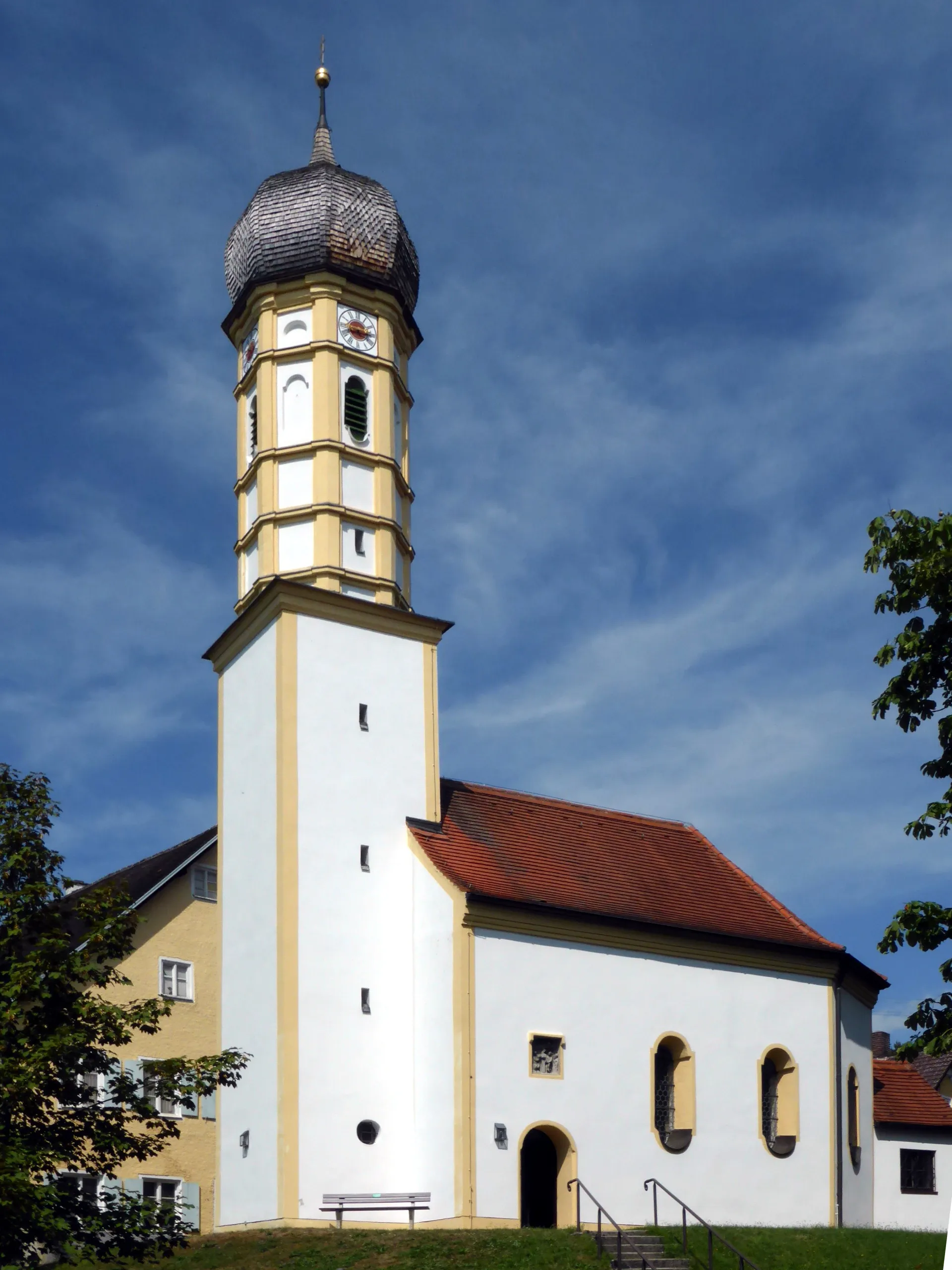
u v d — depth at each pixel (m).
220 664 45.12
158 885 48.38
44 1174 30.03
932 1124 49.34
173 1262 34.94
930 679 26.66
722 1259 33.53
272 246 45.28
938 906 25.88
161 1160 46.06
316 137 47.84
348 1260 33.41
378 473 44.56
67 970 27.84
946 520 26.59
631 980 42.22
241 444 46.28
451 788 46.03
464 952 39.62
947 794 26.11
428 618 44.09
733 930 45.41
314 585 42.94
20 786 29.17
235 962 42.03
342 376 44.75
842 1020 47.12
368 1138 39.66
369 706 42.94
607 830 48.50
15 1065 26.50
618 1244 32.22
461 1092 38.59
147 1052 46.91
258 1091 40.06
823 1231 37.25
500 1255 32.81
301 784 41.38
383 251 45.88
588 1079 40.62
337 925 40.84
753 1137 43.41
